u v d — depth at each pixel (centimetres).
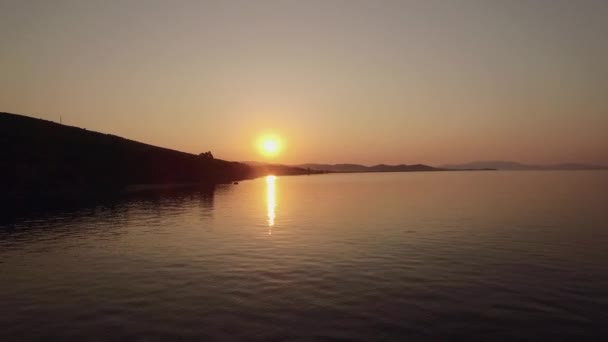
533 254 2536
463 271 2133
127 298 1727
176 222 4262
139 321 1463
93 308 1606
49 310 1588
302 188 12275
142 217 4722
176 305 1633
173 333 1354
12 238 3294
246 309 1577
